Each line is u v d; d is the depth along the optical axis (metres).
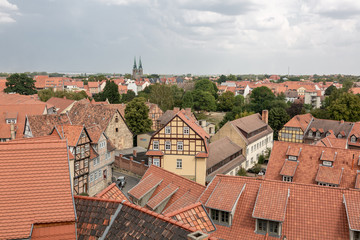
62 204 16.39
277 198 25.36
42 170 17.47
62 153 18.30
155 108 99.62
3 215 15.50
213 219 26.39
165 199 30.09
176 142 53.59
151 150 54.31
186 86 183.62
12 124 61.69
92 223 17.19
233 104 149.75
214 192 27.39
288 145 43.91
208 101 140.38
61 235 15.87
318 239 23.19
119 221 16.91
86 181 49.47
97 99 133.88
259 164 73.50
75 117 80.44
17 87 139.62
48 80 194.88
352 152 39.84
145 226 16.00
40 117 56.81
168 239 14.84
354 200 24.23
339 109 89.38
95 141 52.25
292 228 24.12
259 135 77.62
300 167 41.09
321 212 24.59
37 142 18.44
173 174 32.66
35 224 15.48
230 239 24.58
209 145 61.06
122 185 55.16
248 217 25.50
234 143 67.25
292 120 87.19
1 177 16.84
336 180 37.50
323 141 53.97
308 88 169.50
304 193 25.94
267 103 117.44
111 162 57.38
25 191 16.56
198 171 53.41
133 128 85.50
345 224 23.55
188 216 19.31
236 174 63.25
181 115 56.44
